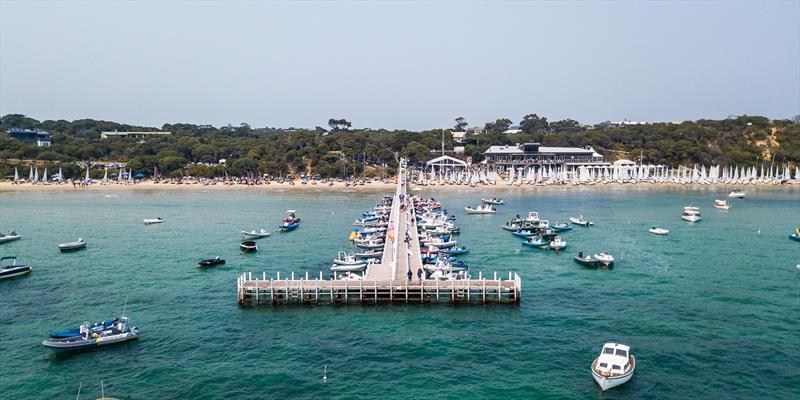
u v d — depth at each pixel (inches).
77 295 3368.6
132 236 5423.2
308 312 2999.5
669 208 7534.5
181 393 2129.7
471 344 2571.4
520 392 2127.2
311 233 5531.5
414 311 3004.4
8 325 2839.6
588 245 4862.2
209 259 4141.2
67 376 2272.4
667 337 2642.7
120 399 2078.0
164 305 3161.9
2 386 2186.3
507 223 5949.8
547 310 3031.5
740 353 2458.2
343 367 2342.5
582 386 2169.0
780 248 4712.1
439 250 4411.9
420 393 2123.5
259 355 2463.1
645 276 3754.9
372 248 4586.6
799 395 2100.1
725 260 4249.5
